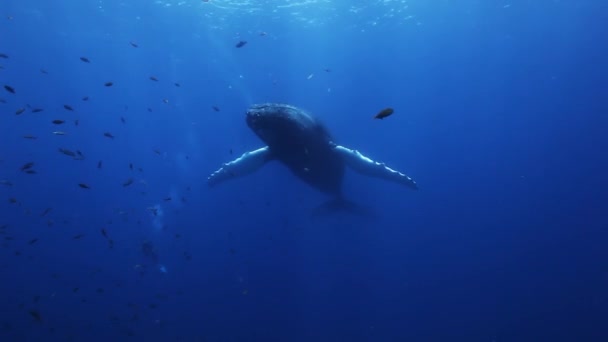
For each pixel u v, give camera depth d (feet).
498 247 81.76
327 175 38.68
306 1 75.46
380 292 72.13
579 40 123.75
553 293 64.59
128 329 60.08
